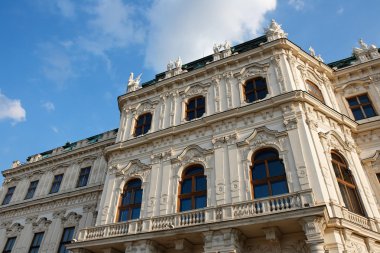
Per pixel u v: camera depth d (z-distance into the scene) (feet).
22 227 95.86
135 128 85.87
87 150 106.01
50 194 101.81
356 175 62.59
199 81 82.99
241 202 55.16
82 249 63.87
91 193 92.58
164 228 59.06
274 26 83.97
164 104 84.64
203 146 69.10
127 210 69.67
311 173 54.29
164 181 68.23
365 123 71.46
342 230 49.98
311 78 77.20
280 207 51.78
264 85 73.05
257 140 63.46
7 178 117.91
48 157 112.27
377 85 78.02
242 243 53.52
